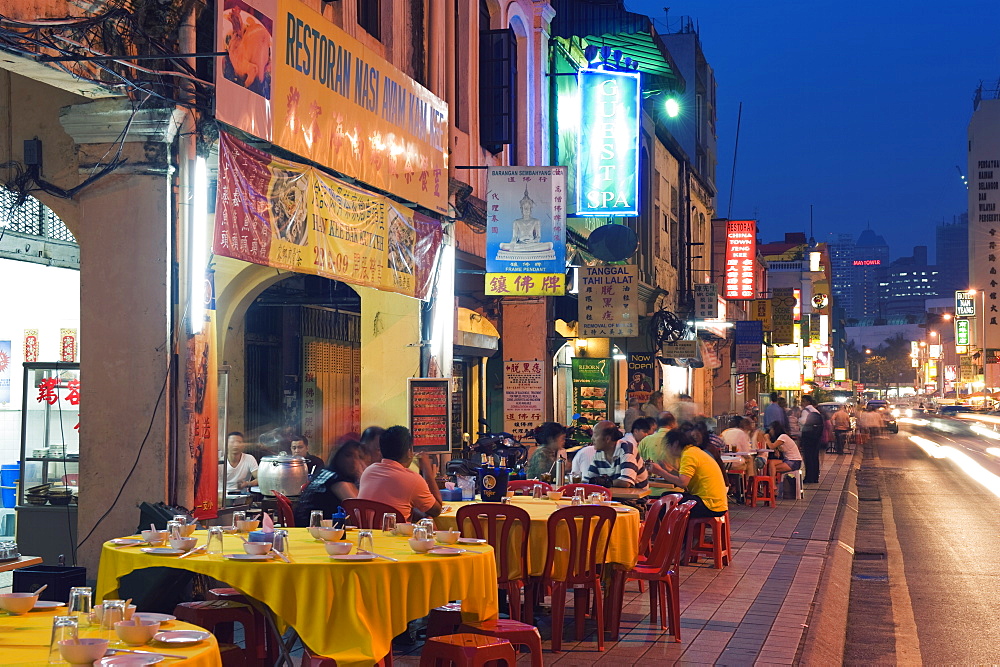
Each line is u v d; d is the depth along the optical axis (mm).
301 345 17672
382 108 12984
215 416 9852
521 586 8695
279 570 6137
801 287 75500
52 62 8211
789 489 22406
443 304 15844
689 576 12203
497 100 18531
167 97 9211
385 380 15453
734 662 8031
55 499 10164
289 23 10523
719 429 37875
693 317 36344
